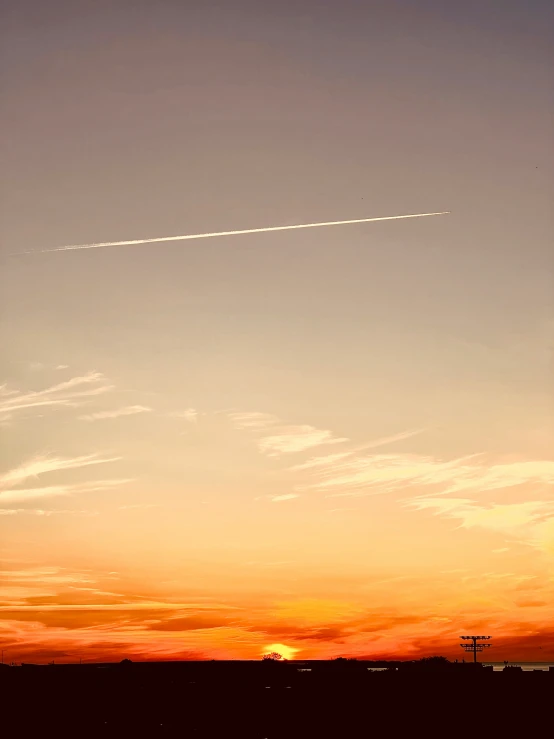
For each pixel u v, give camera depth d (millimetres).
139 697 112250
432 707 97375
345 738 77125
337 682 125812
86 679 132875
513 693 107125
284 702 105625
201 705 102875
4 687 117812
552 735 77812
